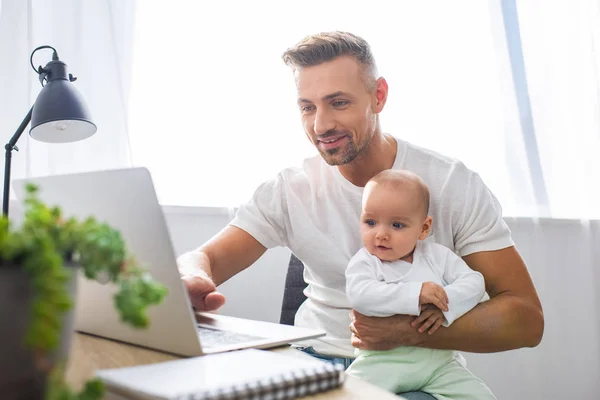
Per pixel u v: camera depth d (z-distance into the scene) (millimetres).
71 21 1914
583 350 2145
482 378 2146
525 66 2141
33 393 486
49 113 1386
